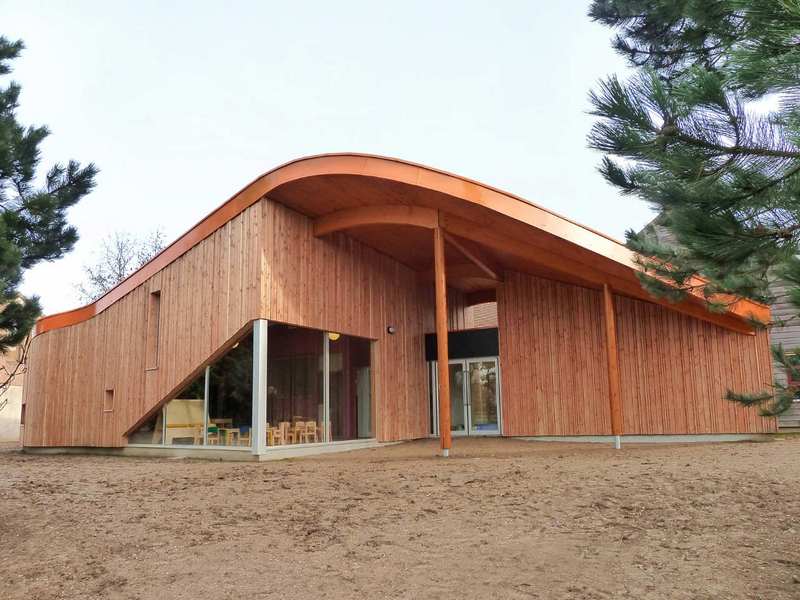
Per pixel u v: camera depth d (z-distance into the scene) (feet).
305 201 42.01
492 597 12.97
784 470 24.62
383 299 51.11
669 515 18.83
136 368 47.32
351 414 46.47
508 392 51.78
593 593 13.00
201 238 43.96
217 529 18.98
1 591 14.40
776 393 16.01
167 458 42.83
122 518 20.68
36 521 20.63
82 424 51.11
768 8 8.96
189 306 43.88
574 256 40.24
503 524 18.60
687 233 11.81
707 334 44.57
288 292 41.50
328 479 27.50
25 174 32.17
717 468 25.86
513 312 52.54
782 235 11.47
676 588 13.15
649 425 45.80
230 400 40.47
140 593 13.97
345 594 13.47
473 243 45.98
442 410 37.83
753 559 14.69
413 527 18.62
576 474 26.08
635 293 43.78
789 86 9.40
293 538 17.81
